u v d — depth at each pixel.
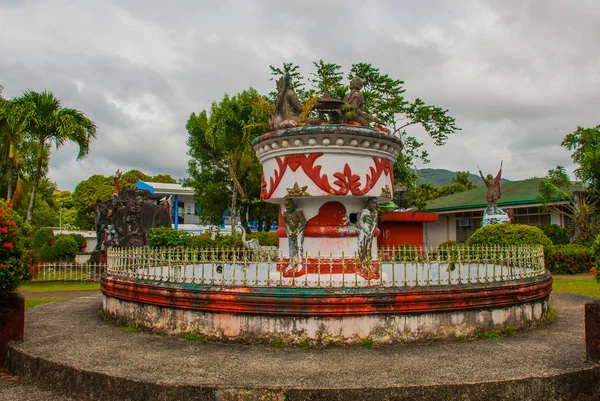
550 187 24.44
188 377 4.97
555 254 18.59
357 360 5.62
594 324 5.45
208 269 9.97
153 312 7.18
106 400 4.99
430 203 34.31
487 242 18.14
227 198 30.45
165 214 19.83
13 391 5.42
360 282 7.07
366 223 8.09
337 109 8.95
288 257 8.63
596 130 24.86
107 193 46.41
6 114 17.94
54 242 20.77
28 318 8.45
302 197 8.06
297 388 4.61
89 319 8.34
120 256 8.44
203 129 28.98
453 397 4.67
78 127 18.77
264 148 8.52
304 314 6.26
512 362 5.47
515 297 7.09
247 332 6.43
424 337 6.46
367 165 8.12
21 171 23.91
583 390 5.09
